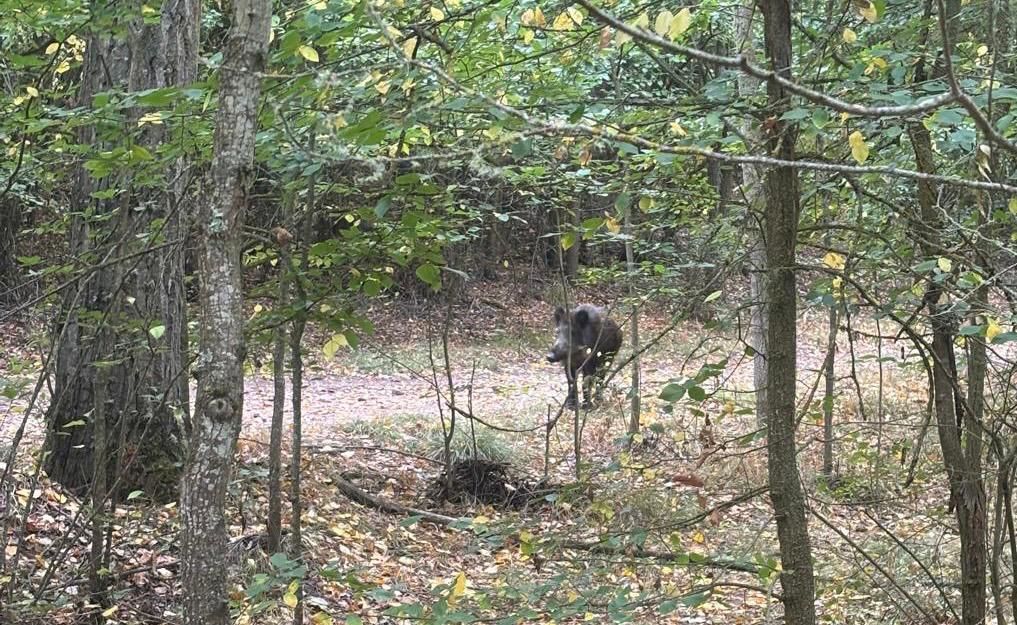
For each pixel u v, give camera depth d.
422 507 8.77
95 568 5.05
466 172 4.96
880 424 4.45
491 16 3.71
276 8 4.37
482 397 14.70
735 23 6.39
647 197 3.80
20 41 5.45
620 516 4.18
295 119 3.71
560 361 12.09
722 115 3.46
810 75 3.86
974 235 3.65
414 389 15.49
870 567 6.19
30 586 5.05
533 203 6.98
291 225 4.55
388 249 4.05
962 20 3.98
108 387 6.51
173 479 6.70
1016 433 4.29
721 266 4.33
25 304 4.73
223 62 2.90
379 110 3.16
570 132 2.21
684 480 3.98
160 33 5.73
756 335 9.28
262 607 3.39
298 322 4.70
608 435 11.03
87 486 6.34
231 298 2.89
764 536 6.95
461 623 3.34
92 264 4.96
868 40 4.58
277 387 5.75
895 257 3.81
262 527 6.81
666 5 3.93
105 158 3.73
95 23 4.30
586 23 4.02
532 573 5.91
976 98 3.07
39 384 4.80
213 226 2.87
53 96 5.00
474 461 9.22
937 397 4.44
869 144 3.51
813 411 4.34
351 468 9.30
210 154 4.13
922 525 6.29
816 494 7.27
